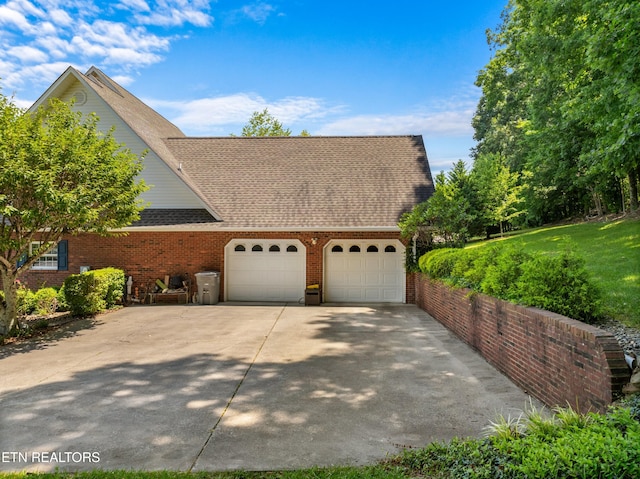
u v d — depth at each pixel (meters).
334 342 9.79
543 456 3.21
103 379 7.20
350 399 6.18
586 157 12.73
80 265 16.14
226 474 4.13
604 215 31.45
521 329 6.62
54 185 9.91
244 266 16.36
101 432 5.14
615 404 4.17
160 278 16.22
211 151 19.62
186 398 6.27
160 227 15.64
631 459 2.95
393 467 4.11
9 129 9.48
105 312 13.95
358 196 16.92
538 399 6.02
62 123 11.15
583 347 4.92
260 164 18.78
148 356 8.66
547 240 21.27
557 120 20.62
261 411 5.76
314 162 18.78
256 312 13.99
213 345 9.57
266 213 16.30
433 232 15.01
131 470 4.23
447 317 11.30
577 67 15.95
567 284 6.27
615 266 11.78
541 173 29.08
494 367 7.73
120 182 11.37
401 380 7.04
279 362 8.17
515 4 18.83
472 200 27.23
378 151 19.30
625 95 8.80
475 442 4.21
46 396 6.40
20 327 10.81
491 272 7.98
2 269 10.40
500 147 39.78
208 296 15.59
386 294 16.22
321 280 16.02
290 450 4.64
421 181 17.53
